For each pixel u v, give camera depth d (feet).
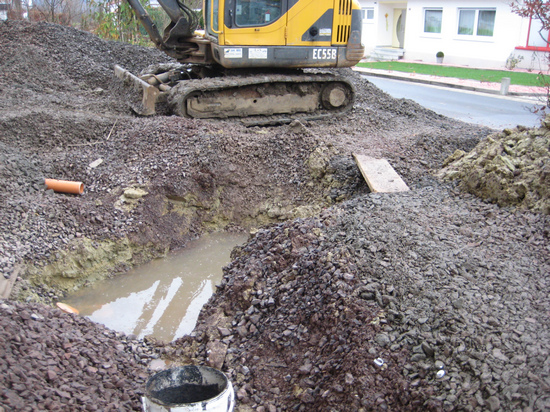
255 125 33.81
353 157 25.96
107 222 22.16
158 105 33.45
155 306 19.65
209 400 10.77
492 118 41.14
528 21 66.13
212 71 36.83
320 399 12.81
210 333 16.35
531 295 14.14
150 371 15.08
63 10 64.28
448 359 12.49
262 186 26.30
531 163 20.24
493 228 18.06
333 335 14.20
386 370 12.66
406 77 64.18
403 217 18.60
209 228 25.21
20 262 19.03
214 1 32.14
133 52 46.32
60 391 12.30
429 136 29.25
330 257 16.44
